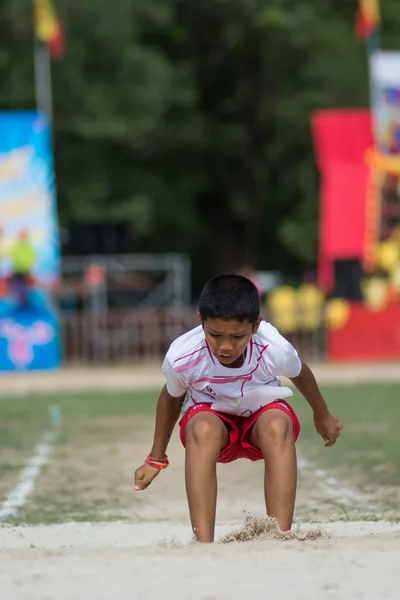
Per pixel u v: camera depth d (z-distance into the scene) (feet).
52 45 153.07
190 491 31.32
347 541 29.60
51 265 141.90
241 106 228.43
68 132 208.33
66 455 69.56
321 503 50.26
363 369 136.56
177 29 221.87
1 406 105.09
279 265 243.40
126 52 206.49
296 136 222.07
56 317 144.56
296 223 217.36
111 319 150.20
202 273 242.17
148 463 35.14
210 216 238.89
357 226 148.05
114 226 159.63
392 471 60.75
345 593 22.88
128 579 24.39
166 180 226.58
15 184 140.46
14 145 140.15
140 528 43.47
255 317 31.27
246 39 221.87
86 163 212.64
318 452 69.51
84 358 149.48
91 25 202.90
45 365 143.84
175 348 33.37
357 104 217.56
